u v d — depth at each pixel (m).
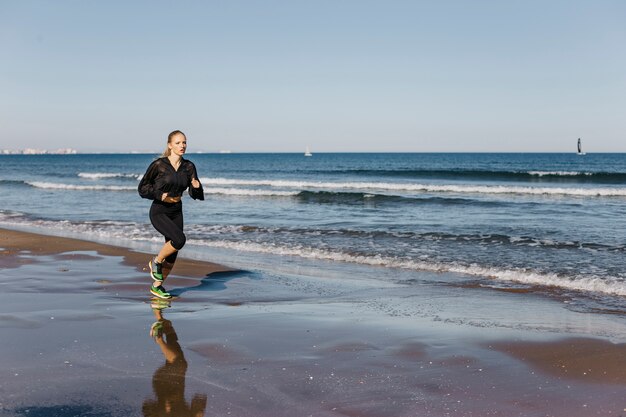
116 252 10.13
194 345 4.78
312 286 7.66
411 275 8.57
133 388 3.75
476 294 7.18
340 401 3.58
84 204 22.56
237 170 66.69
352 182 38.78
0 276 7.94
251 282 7.90
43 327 5.30
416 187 31.77
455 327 5.48
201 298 6.82
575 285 7.67
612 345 4.80
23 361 4.28
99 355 4.46
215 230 13.95
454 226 14.49
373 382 3.94
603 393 3.74
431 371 4.18
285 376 4.04
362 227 14.45
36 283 7.48
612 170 59.75
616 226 14.23
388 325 5.54
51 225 15.24
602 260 9.59
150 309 6.16
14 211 19.50
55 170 73.56
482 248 10.98
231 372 4.11
